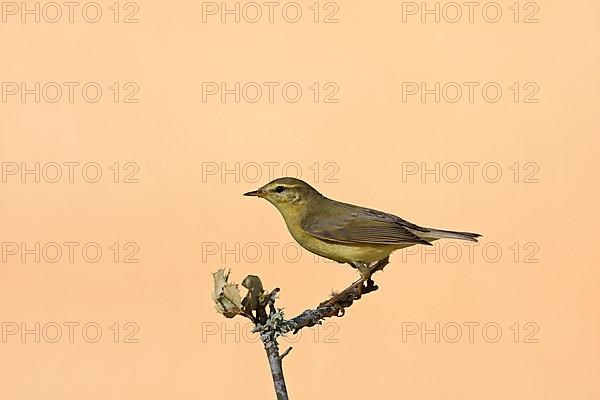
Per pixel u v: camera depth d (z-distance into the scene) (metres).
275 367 5.13
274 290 5.14
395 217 5.33
